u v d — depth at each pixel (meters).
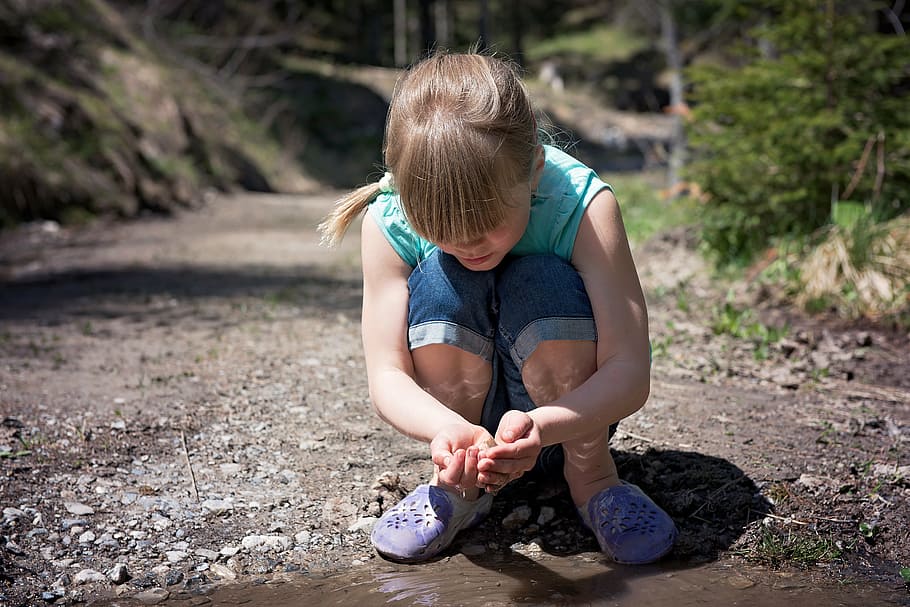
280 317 5.16
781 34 5.88
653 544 2.25
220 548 2.33
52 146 11.22
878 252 4.99
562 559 2.28
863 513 2.49
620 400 2.04
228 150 17.59
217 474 2.76
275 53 26.17
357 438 3.05
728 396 3.46
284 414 3.28
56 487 2.62
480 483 1.86
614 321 2.10
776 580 2.17
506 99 1.86
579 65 40.16
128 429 3.09
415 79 1.92
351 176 21.97
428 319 2.16
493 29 42.09
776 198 5.62
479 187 1.79
